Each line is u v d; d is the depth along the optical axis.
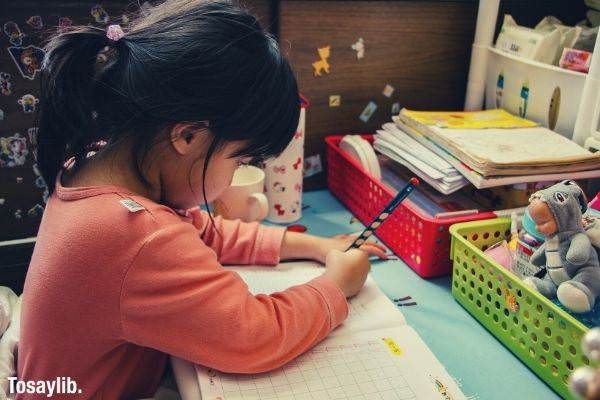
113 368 0.64
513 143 0.91
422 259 0.86
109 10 0.97
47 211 0.65
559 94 0.98
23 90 0.96
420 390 0.61
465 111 1.20
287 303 0.68
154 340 0.60
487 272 0.74
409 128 1.04
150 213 0.60
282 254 0.88
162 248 0.59
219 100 0.56
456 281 0.81
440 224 0.83
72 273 0.58
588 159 0.85
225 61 0.55
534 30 1.05
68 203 0.62
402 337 0.70
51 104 0.61
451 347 0.72
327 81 1.16
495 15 1.11
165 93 0.55
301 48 1.11
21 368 0.64
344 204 1.16
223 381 0.62
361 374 0.63
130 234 0.58
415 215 0.87
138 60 0.56
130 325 0.59
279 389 0.61
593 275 0.65
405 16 1.16
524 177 0.84
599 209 0.79
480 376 0.67
